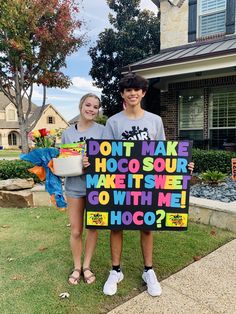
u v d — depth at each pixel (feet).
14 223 13.61
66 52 31.48
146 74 28.94
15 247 10.80
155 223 7.76
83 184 8.19
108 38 52.42
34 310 7.09
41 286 8.13
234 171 19.93
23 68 32.65
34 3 28.12
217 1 32.19
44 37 28.60
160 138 8.11
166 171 7.64
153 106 38.27
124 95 7.73
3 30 28.30
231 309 7.17
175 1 34.73
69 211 8.43
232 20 31.07
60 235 11.98
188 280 8.46
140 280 8.45
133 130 7.80
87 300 7.50
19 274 8.80
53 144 9.66
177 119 33.42
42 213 15.26
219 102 30.89
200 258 9.84
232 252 10.26
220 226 12.57
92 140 7.50
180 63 26.35
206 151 25.25
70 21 30.45
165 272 8.89
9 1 26.76
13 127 131.13
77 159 7.63
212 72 29.35
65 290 7.94
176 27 35.19
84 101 8.30
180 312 7.05
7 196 16.69
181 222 7.77
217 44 30.71
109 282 7.93
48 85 32.81
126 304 7.36
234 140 30.14
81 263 9.24
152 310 7.12
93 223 7.75
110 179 7.64
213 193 16.39
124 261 9.54
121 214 7.75
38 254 10.17
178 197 7.70
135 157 7.58
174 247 10.57
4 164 19.92
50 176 8.54
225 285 8.20
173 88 33.27
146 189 7.67
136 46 53.16
